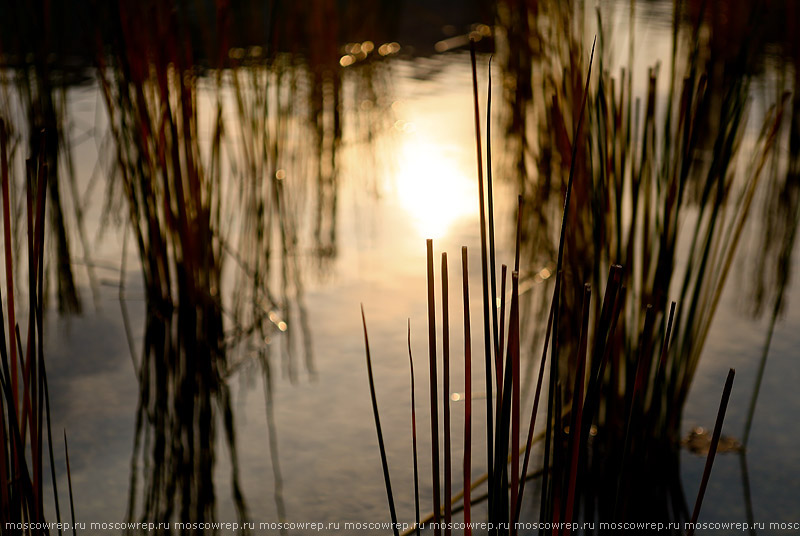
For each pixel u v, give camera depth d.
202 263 1.34
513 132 2.17
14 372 0.80
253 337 1.59
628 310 1.25
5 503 0.79
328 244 2.03
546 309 1.68
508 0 2.07
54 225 1.66
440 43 4.31
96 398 1.36
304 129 2.39
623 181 0.96
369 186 2.45
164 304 1.47
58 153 1.61
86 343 1.53
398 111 3.20
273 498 1.14
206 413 1.31
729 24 1.72
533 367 1.46
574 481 0.74
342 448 1.26
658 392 0.93
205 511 1.11
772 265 1.86
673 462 1.16
